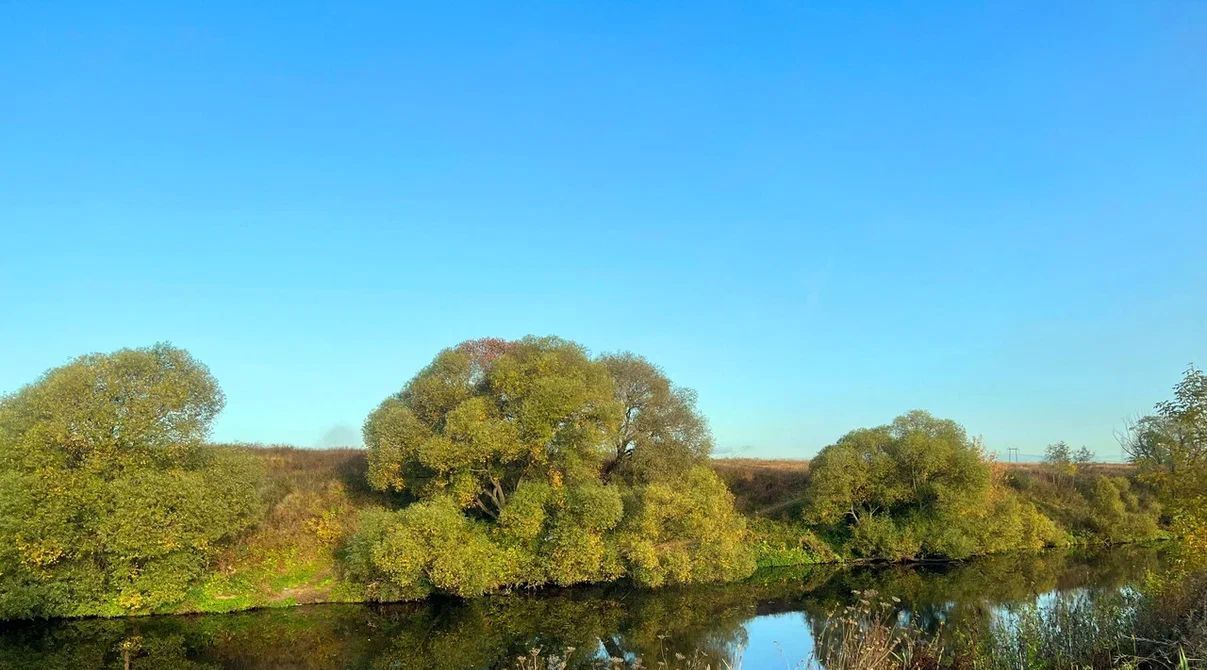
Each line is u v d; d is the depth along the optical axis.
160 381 26.73
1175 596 14.91
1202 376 16.36
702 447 42.41
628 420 41.28
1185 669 11.56
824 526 44.78
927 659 17.59
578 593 31.94
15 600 23.81
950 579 36.28
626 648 22.70
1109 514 52.50
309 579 29.66
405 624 26.12
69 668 20.50
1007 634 16.77
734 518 38.44
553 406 32.28
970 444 45.44
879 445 45.03
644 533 33.06
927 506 43.84
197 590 27.38
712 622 26.59
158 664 21.05
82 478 24.52
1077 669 14.28
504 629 25.56
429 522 28.58
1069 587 32.22
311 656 21.98
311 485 36.12
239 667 20.83
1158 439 18.61
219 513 26.28
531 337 38.28
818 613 28.16
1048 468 61.94
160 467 26.56
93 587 25.30
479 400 33.47
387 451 32.06
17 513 23.41
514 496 31.97
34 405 24.84
